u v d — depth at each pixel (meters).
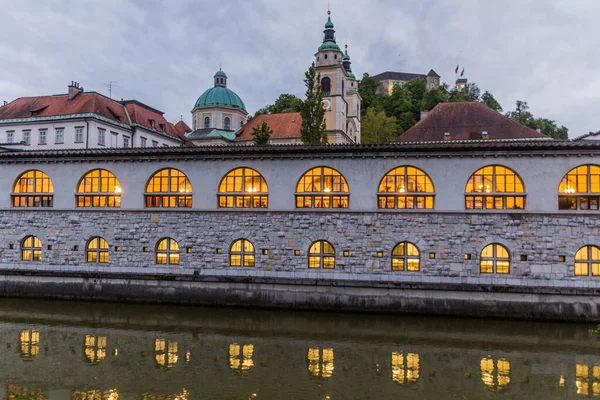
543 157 19.91
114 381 13.40
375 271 21.09
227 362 15.11
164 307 22.09
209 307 22.06
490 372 14.43
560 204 19.95
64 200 24.12
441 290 20.30
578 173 19.77
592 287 19.22
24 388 12.87
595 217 19.50
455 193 20.62
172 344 17.09
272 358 15.54
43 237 24.19
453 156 20.58
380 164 21.30
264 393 12.55
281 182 22.14
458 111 39.03
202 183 22.86
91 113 44.00
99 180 24.05
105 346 16.81
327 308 21.14
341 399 12.17
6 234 24.58
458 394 12.69
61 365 14.79
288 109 82.06
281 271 21.88
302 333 18.44
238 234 22.36
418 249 20.86
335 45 60.09
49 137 44.62
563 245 19.69
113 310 21.73
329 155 21.56
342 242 21.44
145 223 23.28
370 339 17.70
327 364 14.98
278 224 22.03
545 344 17.17
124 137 48.53
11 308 22.12
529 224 19.98
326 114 58.19
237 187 22.72
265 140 37.34
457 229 20.53
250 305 21.81
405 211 20.94
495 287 19.78
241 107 66.25
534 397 12.55
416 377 13.92
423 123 39.06
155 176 23.52
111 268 23.41
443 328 18.94
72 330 18.86
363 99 90.69
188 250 22.77
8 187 24.62
